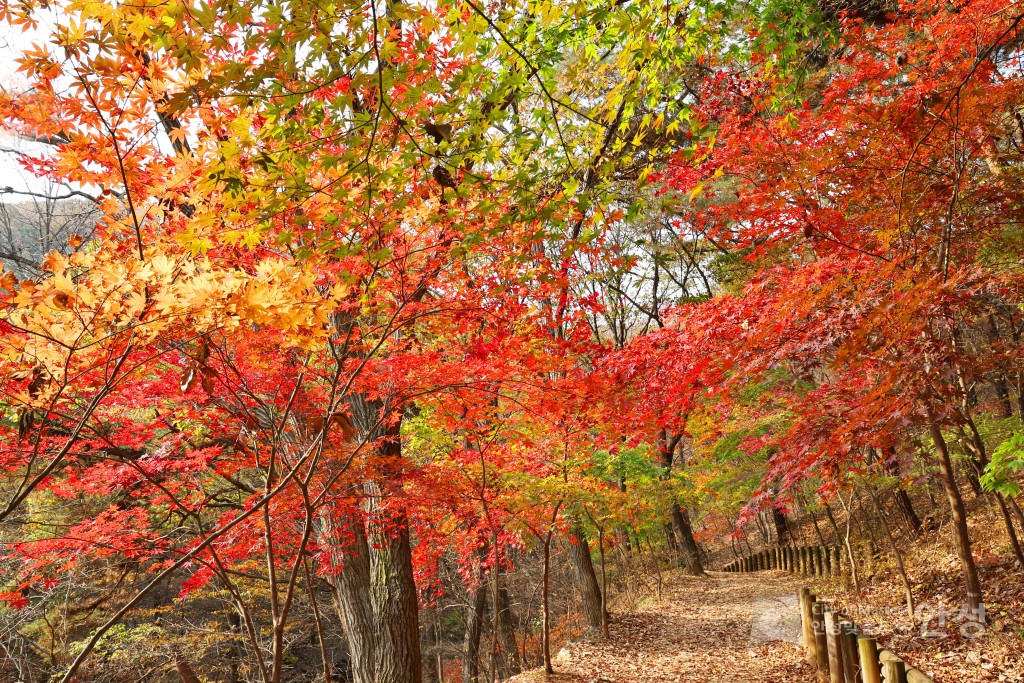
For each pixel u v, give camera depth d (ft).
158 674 38.22
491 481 29.07
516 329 21.17
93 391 14.87
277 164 11.59
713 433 32.53
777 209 20.24
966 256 19.61
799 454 19.86
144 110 12.59
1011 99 18.35
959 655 23.24
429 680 56.49
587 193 14.85
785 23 22.11
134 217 12.75
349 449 22.30
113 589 33.50
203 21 9.85
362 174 12.09
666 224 51.60
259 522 20.71
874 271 16.47
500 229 14.52
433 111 12.23
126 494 22.98
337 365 17.04
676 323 23.70
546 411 25.46
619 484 39.40
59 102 12.03
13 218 39.37
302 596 48.08
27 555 20.57
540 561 56.34
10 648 31.68
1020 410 34.06
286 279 12.00
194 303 11.28
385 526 26.89
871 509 56.18
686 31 18.51
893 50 21.72
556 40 16.72
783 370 25.54
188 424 22.07
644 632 39.88
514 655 53.98
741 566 72.59
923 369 15.12
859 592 38.29
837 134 20.13
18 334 11.34
